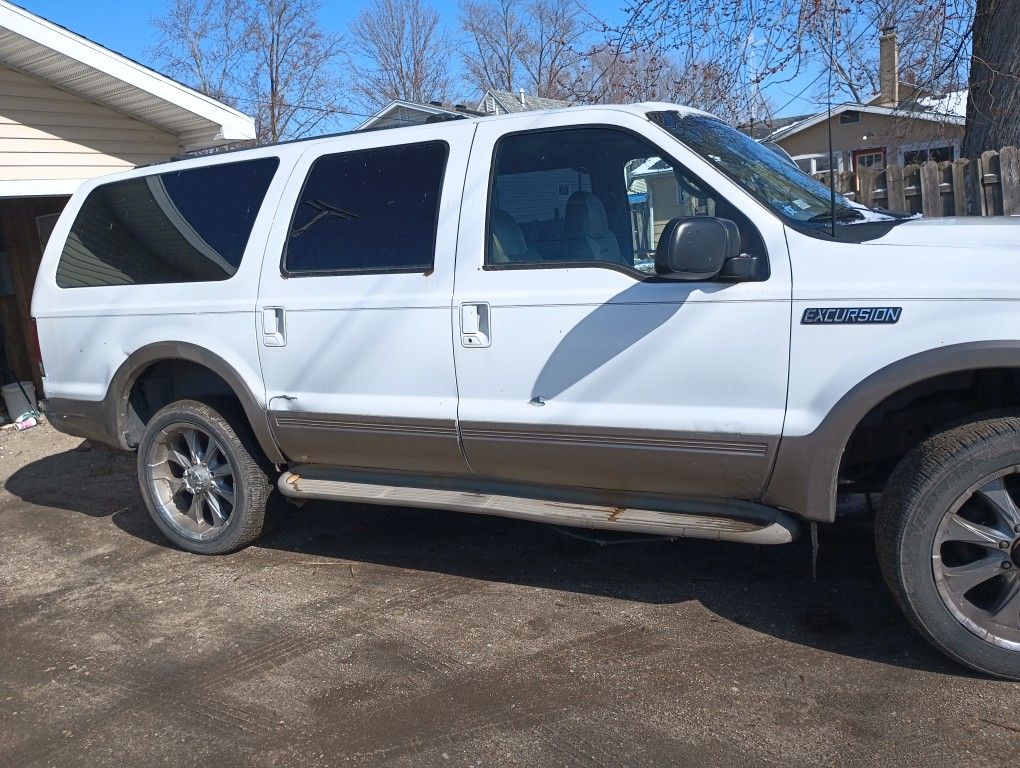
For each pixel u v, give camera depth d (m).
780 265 3.33
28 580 4.90
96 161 9.43
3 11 7.62
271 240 4.46
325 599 4.32
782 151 4.64
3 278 10.70
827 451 3.29
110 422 5.07
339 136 4.47
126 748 3.20
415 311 4.00
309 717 3.30
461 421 3.94
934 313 3.09
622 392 3.60
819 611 3.84
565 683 3.40
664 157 3.63
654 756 2.93
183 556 5.04
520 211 3.86
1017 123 7.53
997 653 3.16
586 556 4.63
